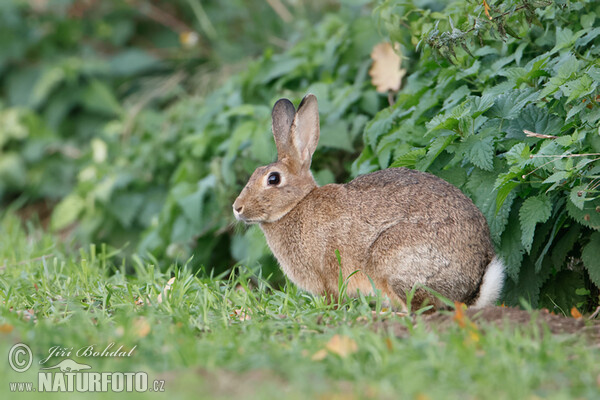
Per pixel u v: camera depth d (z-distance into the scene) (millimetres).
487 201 9648
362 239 9414
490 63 11086
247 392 6176
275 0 19594
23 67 21156
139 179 16359
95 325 8141
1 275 10617
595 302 10227
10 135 20031
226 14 20453
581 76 9250
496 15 9734
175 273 9992
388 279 9133
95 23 21516
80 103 20625
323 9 18922
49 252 13125
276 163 10164
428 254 8883
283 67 14602
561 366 6562
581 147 9156
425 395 5875
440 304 8898
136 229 16188
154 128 17984
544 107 9820
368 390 5988
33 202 20188
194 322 8242
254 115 13812
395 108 11609
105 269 11969
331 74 14367
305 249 9883
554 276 10250
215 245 14211
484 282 8930
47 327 7598
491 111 10055
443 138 9711
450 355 6668
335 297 9836
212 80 19141
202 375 6539
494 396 5887
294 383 6188
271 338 7598
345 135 12750
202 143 14508
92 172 17250
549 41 10766
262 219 10078
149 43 21438
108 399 6059
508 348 6812
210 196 14195
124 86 20953
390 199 9344
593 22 10445
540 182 9102
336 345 7016
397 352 6781
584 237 9836
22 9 21109
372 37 13984
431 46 10180
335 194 9836
